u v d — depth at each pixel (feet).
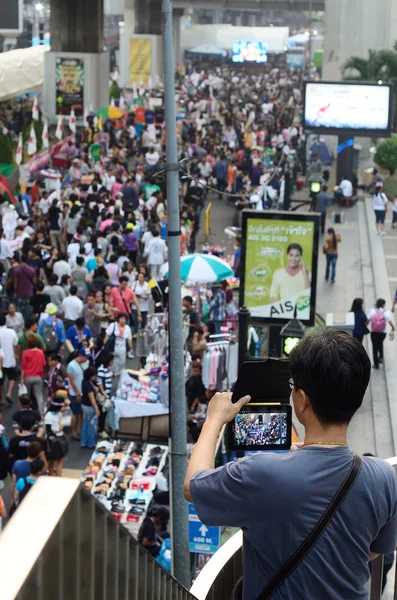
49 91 215.92
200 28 418.31
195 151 184.03
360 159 222.07
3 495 64.28
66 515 7.04
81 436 70.95
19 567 6.37
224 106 270.46
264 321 77.87
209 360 69.46
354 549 10.09
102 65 219.82
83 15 217.77
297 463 10.07
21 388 73.87
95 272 91.04
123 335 82.33
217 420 11.80
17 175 154.30
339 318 90.99
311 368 10.14
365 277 126.11
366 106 173.47
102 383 71.31
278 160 193.57
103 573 8.11
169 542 53.83
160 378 69.00
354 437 78.33
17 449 59.82
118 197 137.49
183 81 318.24
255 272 77.15
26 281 90.58
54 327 82.48
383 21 230.68
